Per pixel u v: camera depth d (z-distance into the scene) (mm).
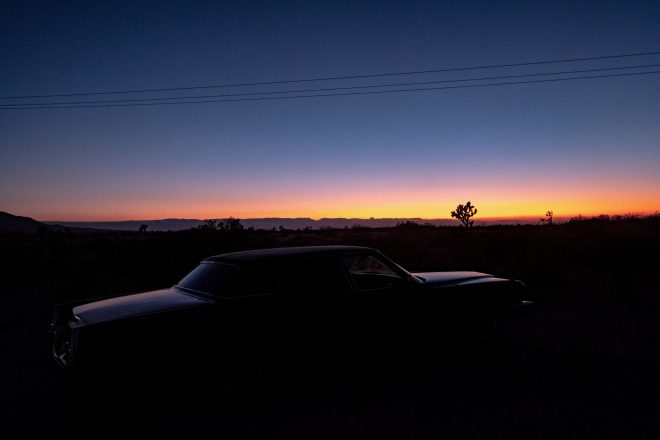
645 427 3662
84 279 14266
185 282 5066
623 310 8219
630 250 16766
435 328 5625
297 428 3865
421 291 5480
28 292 12922
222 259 4988
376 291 5148
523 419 3879
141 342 3982
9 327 8453
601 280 11414
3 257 20188
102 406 4559
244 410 4328
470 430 3697
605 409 4039
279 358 4539
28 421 4211
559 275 11648
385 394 4586
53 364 6051
